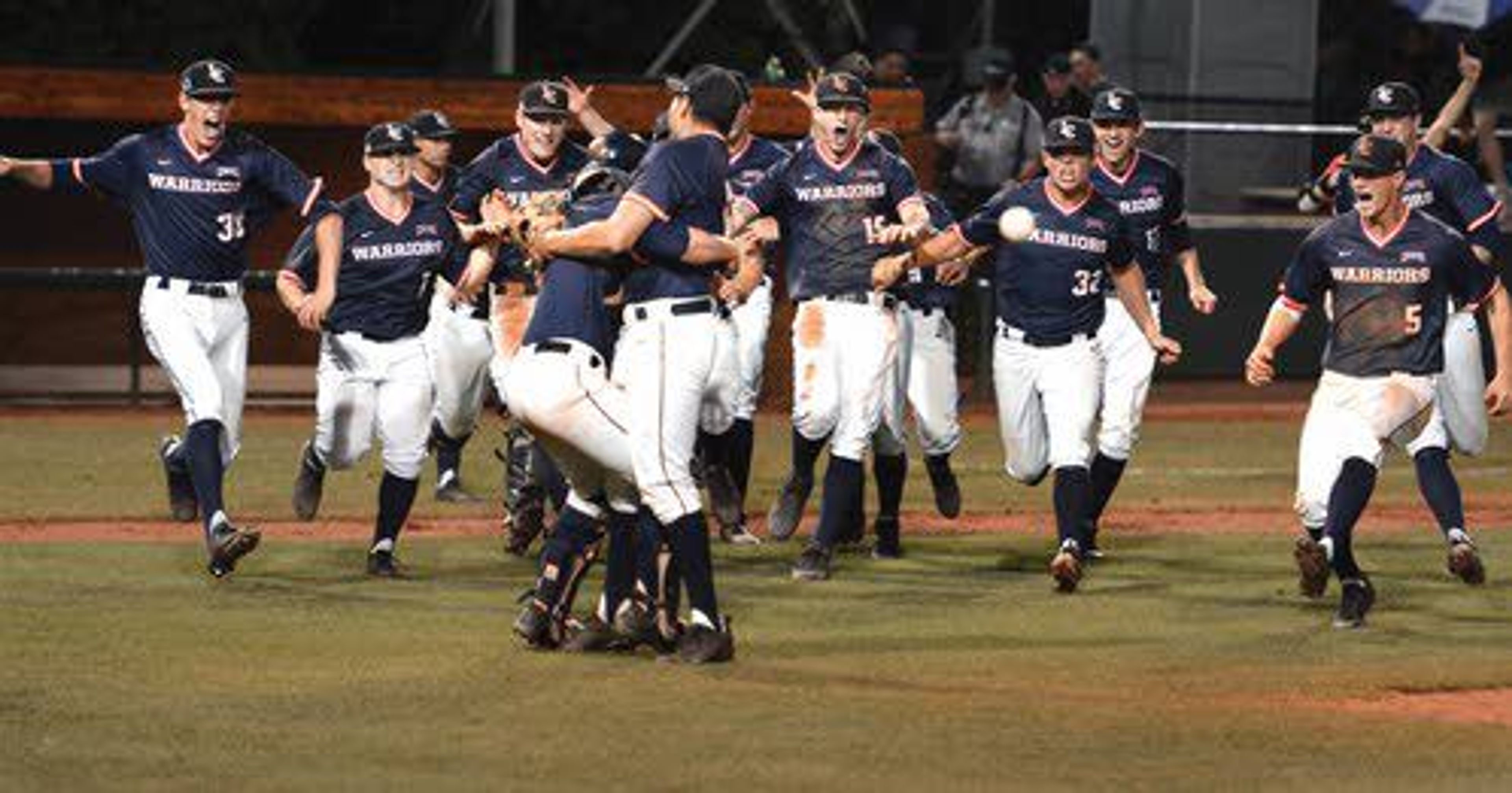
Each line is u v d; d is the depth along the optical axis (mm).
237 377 39781
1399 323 35812
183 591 37344
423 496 48156
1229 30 76750
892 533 42031
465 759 26859
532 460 40750
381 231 39094
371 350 39406
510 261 41625
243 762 26656
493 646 33188
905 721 28938
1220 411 66375
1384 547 44000
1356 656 33750
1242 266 70812
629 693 30234
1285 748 28016
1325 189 43812
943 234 38688
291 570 39656
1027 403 39281
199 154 39062
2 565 39406
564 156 41781
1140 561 42125
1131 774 26672
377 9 82438
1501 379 36750
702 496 48094
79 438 56750
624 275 31922
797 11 82250
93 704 29359
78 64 62250
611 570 32719
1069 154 38094
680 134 31859
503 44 71562
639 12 82125
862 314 39312
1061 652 33656
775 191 39562
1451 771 27125
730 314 34500
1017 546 43719
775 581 39344
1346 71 82812
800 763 26828
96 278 62562
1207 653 33750
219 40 76562
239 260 39656
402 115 63562
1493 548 43938
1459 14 76375
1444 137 45438
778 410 63750
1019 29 89062
